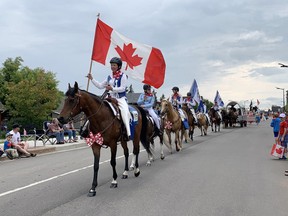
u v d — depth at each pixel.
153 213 6.40
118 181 9.35
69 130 22.77
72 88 7.79
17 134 15.55
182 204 7.01
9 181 9.67
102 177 10.00
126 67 12.41
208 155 14.88
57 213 6.44
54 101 49.88
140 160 13.41
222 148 17.84
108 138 8.30
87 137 8.15
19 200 7.47
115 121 8.47
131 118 9.45
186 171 10.82
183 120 16.98
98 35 11.66
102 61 11.70
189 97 21.30
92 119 8.02
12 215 6.37
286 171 10.26
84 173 10.70
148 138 11.94
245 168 11.41
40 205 7.02
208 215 6.28
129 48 12.30
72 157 15.20
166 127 15.32
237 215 6.29
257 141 22.36
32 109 47.41
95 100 8.10
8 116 51.06
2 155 15.00
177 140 16.17
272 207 6.81
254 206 6.88
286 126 13.93
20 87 47.78
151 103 12.48
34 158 15.16
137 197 7.60
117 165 12.28
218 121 34.22
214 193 7.92
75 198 7.55
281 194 7.87
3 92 58.31
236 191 8.12
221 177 9.82
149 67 12.77
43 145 20.34
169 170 11.02
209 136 27.17
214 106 34.22
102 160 13.62
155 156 14.61
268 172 10.69
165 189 8.35
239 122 45.47
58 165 12.66
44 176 10.36
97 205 6.97
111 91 9.11
